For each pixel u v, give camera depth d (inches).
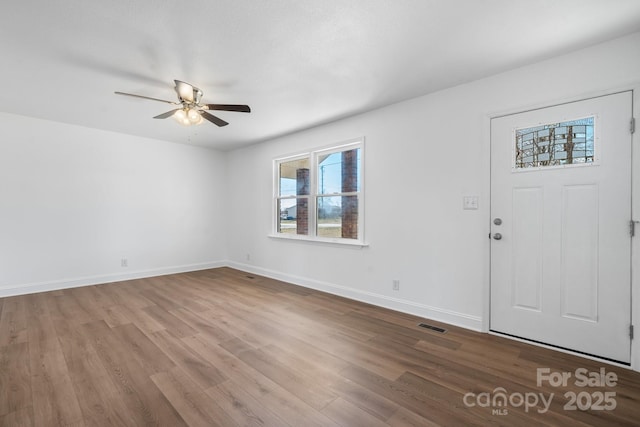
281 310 136.9
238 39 86.8
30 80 113.1
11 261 156.8
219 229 241.8
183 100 108.0
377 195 143.6
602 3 71.4
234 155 236.7
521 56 96.2
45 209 165.8
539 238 100.6
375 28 81.7
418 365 88.4
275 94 126.3
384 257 141.3
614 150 87.7
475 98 113.1
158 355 93.7
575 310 94.5
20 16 75.9
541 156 99.7
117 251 190.7
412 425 63.9
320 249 171.5
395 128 136.6
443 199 121.6
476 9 73.7
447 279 121.0
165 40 87.3
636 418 66.0
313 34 84.5
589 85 91.0
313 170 176.7
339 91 123.3
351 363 89.6
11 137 155.5
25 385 77.3
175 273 215.8
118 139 189.9
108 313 131.5
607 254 89.2
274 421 64.9
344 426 63.4
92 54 94.6
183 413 67.2
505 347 99.6
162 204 209.9
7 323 118.8
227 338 106.7
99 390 75.5
